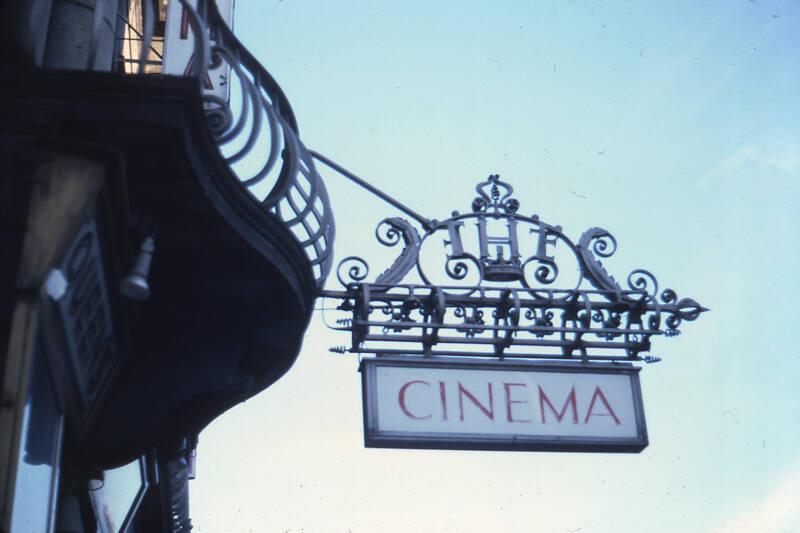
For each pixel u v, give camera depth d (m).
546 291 8.93
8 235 6.84
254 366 9.16
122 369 8.42
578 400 8.52
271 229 7.82
